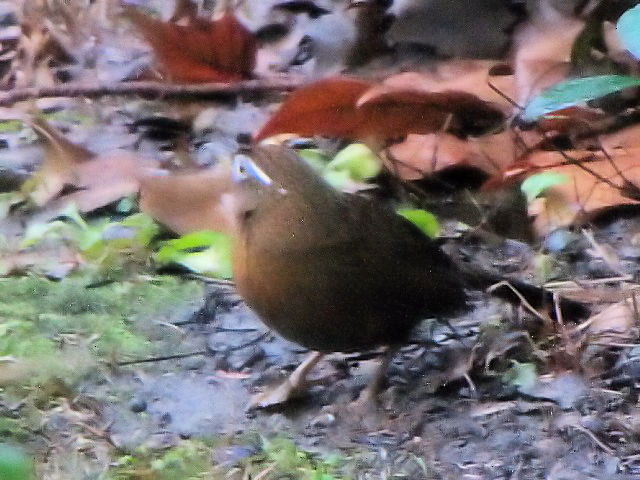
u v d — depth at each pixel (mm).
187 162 10852
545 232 9766
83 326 8414
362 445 6758
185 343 8172
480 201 10086
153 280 9242
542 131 10133
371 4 12523
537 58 10852
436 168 10320
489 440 6777
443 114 10133
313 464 6430
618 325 7906
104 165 10773
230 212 7930
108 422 6988
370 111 9969
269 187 6969
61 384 7395
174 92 12406
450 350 7965
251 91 12250
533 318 8078
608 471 6348
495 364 7734
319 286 6887
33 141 11781
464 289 7699
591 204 9734
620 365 7508
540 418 7012
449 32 11766
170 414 7145
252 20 13773
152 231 9695
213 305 8766
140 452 6523
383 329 7203
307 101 9805
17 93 12492
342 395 7469
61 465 6297
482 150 10281
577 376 7426
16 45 14602
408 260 7148
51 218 10398
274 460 6453
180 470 6289
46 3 14633
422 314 7348
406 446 6723
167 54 12453
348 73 12242
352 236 6914
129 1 14930
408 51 11969
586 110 9992
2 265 9445
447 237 9742
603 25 10789
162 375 7684
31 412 7047
